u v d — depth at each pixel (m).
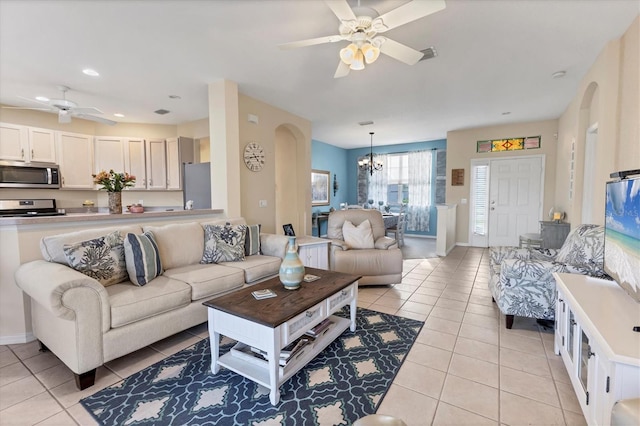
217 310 1.92
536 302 2.47
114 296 2.03
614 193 1.80
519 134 5.90
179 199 5.69
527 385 1.84
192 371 2.01
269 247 3.49
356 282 2.56
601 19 2.36
